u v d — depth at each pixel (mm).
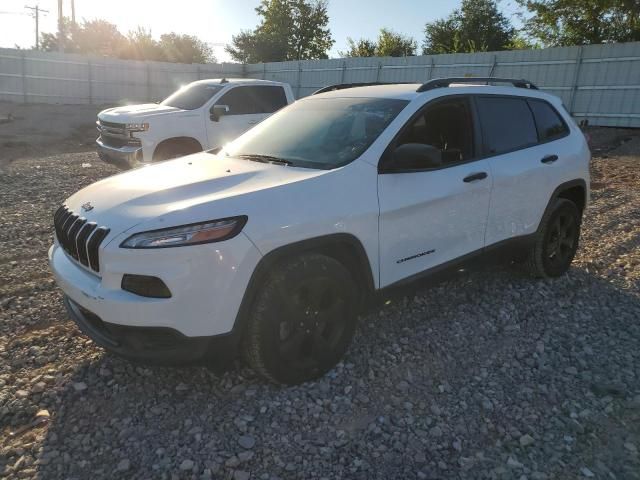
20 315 4109
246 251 2811
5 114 23188
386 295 3580
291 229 2959
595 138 16953
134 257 2705
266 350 2973
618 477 2539
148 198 3051
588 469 2590
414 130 3748
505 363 3568
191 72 31844
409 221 3574
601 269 5391
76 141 18031
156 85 31141
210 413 2961
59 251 3402
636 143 15656
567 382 3346
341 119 3930
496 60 20719
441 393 3211
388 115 3752
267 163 3635
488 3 38469
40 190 8789
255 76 31266
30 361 3459
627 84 17641
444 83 4219
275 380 3102
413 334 3924
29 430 2826
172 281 2680
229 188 3111
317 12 49375
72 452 2660
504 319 4195
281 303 2982
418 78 23188
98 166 11758
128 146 9188
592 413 3025
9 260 5348
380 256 3447
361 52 42594
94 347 3660
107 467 2559
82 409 3002
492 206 4184
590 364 3562
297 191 3092
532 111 4816
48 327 3961
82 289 2898
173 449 2676
